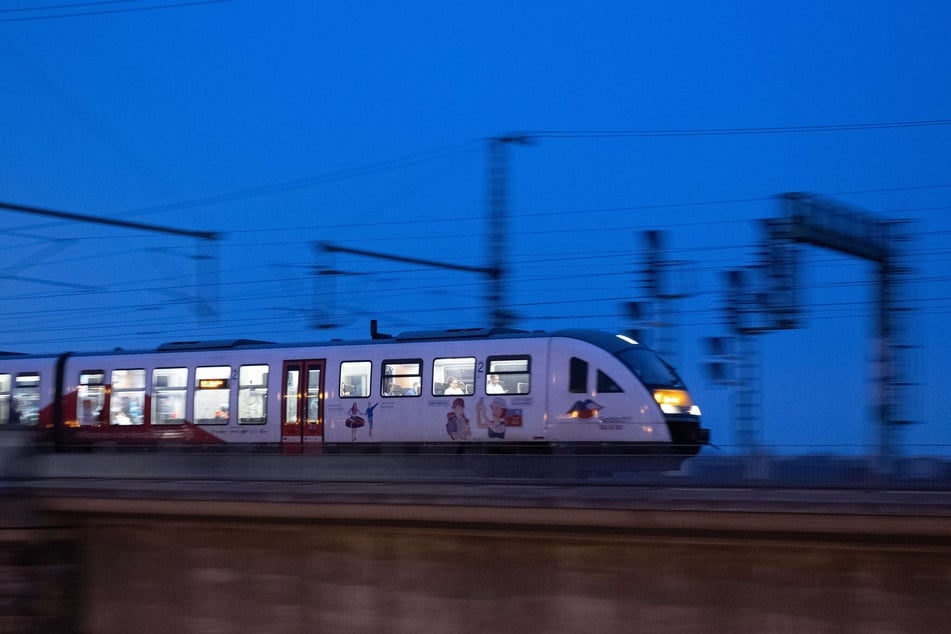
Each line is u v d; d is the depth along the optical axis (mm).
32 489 17734
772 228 23859
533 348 25172
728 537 12992
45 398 30859
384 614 15406
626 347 25094
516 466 16906
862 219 25625
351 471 18328
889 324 25797
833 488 13711
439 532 14969
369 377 26781
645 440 24062
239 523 16531
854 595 12414
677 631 13367
